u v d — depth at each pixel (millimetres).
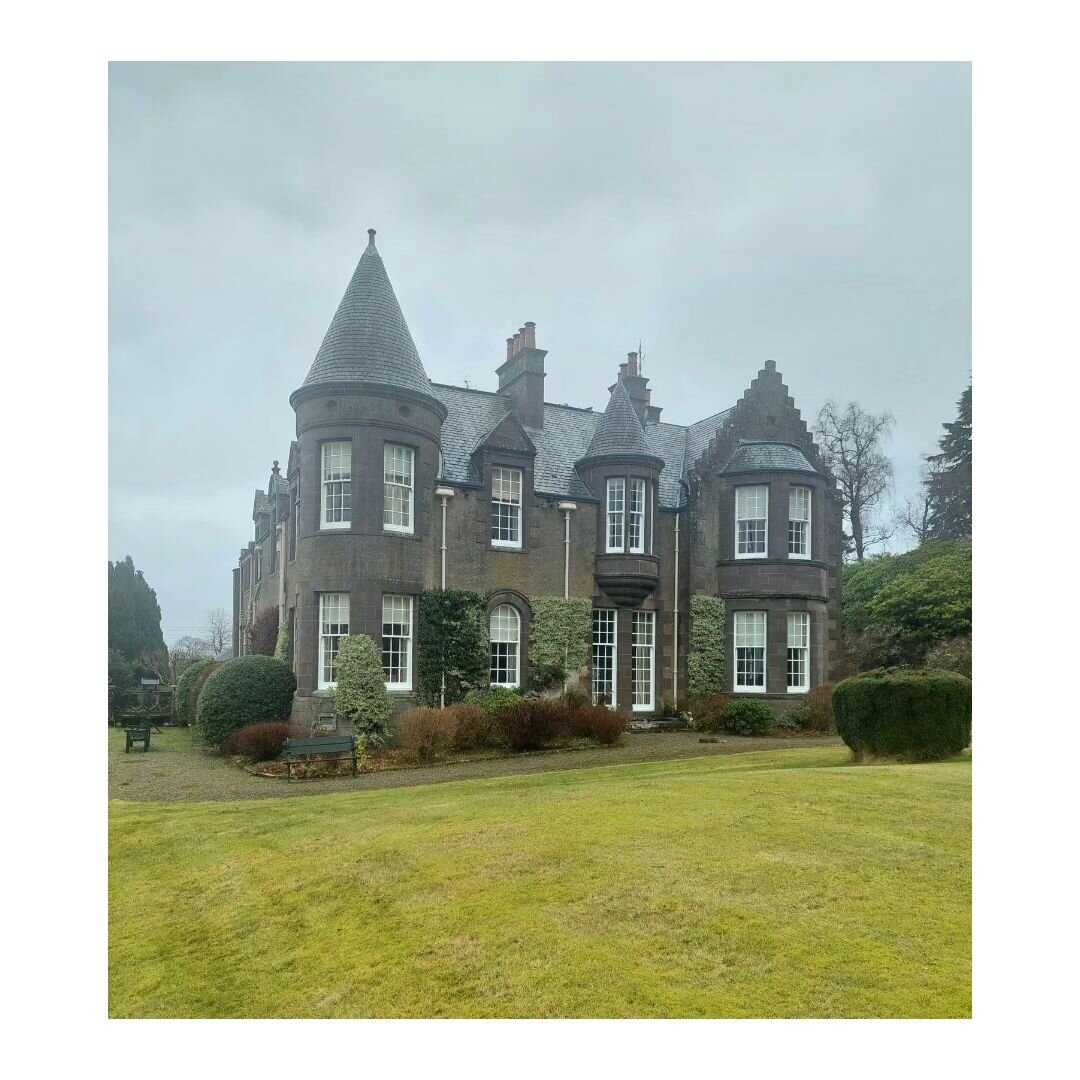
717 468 24875
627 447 23438
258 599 31969
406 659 19438
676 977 5211
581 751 17891
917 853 7359
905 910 6062
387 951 6102
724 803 9484
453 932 6211
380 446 18906
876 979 5062
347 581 18422
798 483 24188
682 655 24109
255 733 16672
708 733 22219
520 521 22203
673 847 7703
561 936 5902
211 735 18141
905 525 46875
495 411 24141
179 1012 5688
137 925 7488
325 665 18594
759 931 5754
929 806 9062
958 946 5473
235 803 12367
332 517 18891
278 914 7266
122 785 14469
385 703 18094
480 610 20750
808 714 22625
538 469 23500
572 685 22141
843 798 9523
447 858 7973
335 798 12398
